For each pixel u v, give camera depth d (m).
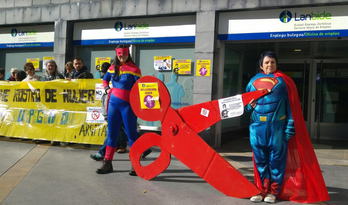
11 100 7.23
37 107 7.03
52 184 4.14
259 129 3.67
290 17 6.64
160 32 7.83
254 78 3.83
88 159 5.67
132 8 7.87
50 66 7.22
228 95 8.39
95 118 6.62
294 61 10.32
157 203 3.58
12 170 4.74
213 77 7.18
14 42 9.51
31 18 8.94
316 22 6.46
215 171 3.84
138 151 4.46
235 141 8.65
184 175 4.77
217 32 7.22
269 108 3.62
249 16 6.97
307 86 10.20
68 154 6.03
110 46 8.63
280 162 3.67
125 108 4.66
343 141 9.53
